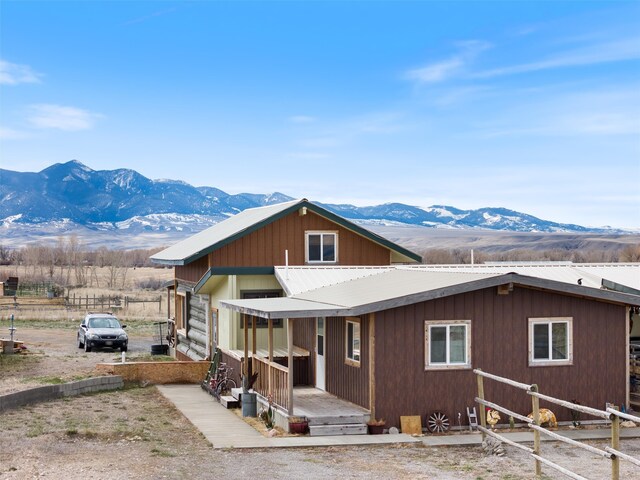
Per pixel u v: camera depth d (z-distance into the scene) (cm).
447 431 1808
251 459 1512
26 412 1955
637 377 2055
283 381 1836
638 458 1540
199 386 2545
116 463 1441
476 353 1848
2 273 10831
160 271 14750
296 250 2783
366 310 1762
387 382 1800
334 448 1636
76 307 5419
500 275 1828
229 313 2495
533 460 1509
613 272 2539
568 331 1906
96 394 2317
